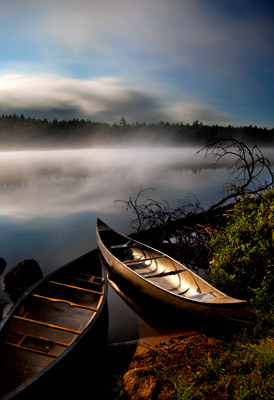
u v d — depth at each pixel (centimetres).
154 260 868
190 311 581
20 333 495
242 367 422
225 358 451
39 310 597
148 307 719
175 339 559
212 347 504
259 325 507
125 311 709
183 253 1093
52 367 394
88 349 482
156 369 455
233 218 842
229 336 526
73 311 634
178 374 436
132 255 967
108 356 523
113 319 669
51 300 587
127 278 784
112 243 1098
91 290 662
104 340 566
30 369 455
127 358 509
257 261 636
